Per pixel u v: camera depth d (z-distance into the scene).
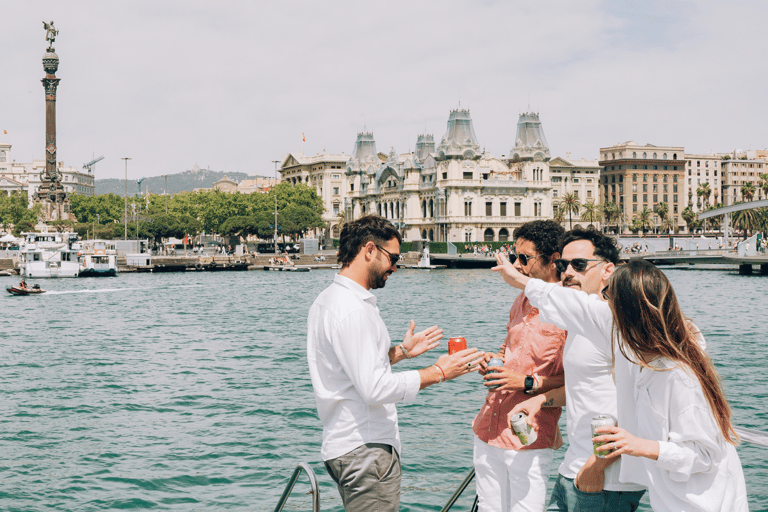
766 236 125.94
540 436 5.48
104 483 13.53
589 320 4.74
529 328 5.51
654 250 119.31
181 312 49.12
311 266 124.38
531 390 5.30
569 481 5.09
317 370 4.91
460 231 145.50
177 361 27.45
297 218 154.25
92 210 177.25
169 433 16.83
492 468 5.69
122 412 18.98
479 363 5.37
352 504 4.87
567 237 5.46
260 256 129.88
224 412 18.81
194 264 117.62
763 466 13.58
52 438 16.50
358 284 4.95
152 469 14.29
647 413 4.23
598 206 168.50
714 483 4.12
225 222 154.38
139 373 24.81
